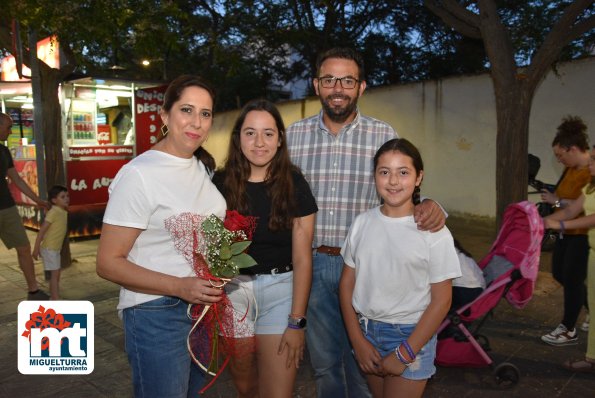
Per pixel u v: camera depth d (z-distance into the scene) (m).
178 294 1.75
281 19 11.81
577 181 3.75
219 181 2.29
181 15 5.79
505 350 3.71
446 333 3.16
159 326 1.85
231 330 2.07
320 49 12.93
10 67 7.85
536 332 4.02
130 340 1.87
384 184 2.07
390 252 2.06
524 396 3.10
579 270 3.65
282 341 2.21
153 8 5.66
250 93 14.80
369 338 2.18
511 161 5.09
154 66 13.20
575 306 3.72
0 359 3.55
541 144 7.50
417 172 2.09
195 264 1.84
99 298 4.90
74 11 5.02
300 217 2.23
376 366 2.12
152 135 8.09
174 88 1.88
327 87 2.44
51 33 5.44
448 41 12.76
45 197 5.77
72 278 5.60
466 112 8.36
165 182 1.81
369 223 2.18
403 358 1.99
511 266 3.06
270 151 2.17
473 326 4.13
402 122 9.22
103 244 1.75
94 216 7.75
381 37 13.33
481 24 5.11
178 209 1.82
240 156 2.26
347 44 12.96
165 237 1.82
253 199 2.23
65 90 7.37
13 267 6.09
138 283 1.74
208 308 1.88
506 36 5.10
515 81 5.03
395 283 2.06
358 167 2.54
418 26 13.01
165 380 1.87
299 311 2.19
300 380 3.31
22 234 4.85
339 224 2.54
